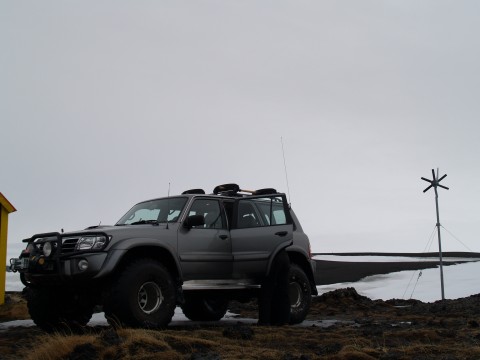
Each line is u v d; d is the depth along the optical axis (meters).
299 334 7.45
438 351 6.04
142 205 9.14
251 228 9.13
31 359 5.64
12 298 15.19
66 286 7.66
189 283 8.22
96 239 7.45
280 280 9.08
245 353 5.78
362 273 36.38
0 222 14.30
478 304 13.62
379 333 7.52
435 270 37.91
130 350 5.57
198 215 8.19
